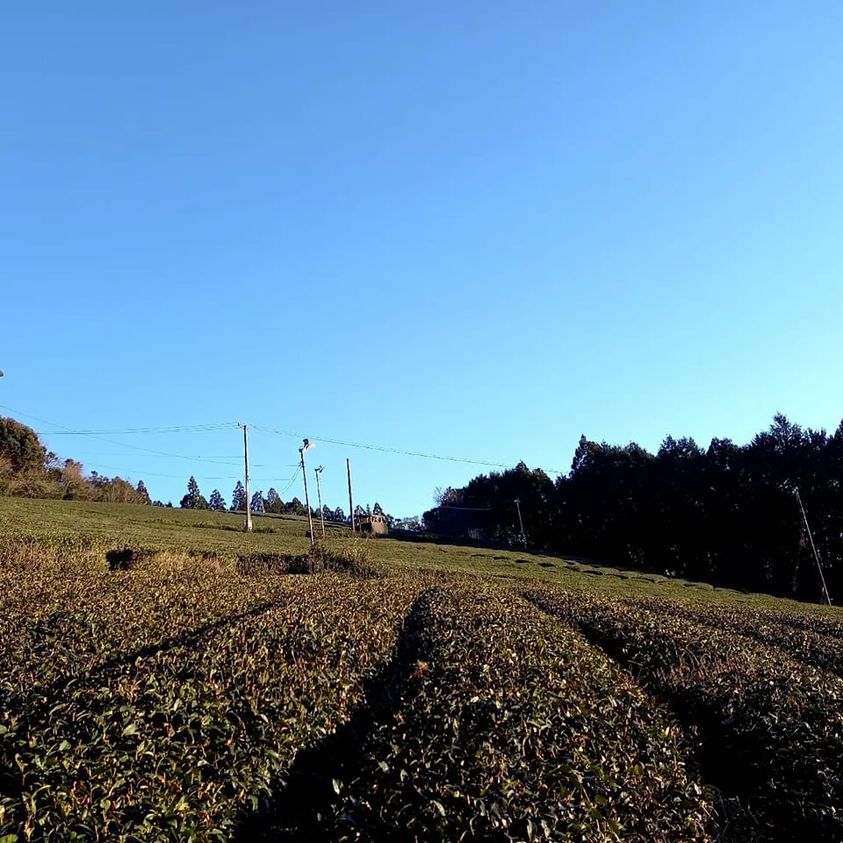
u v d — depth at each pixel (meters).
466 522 126.62
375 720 16.00
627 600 45.12
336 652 20.30
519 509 106.56
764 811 12.84
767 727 15.68
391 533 100.75
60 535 41.53
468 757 11.69
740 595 66.06
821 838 11.62
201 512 102.19
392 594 36.19
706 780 14.30
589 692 16.97
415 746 12.49
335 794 12.17
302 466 62.78
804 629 36.62
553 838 9.39
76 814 9.48
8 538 38.66
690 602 47.59
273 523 94.94
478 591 41.34
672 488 93.00
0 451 96.31
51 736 11.94
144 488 166.00
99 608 24.86
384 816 10.09
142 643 20.38
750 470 85.81
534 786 10.70
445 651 21.16
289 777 12.66
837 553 78.94
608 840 9.64
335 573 47.91
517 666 19.00
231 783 11.41
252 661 17.64
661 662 23.75
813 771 13.36
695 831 10.48
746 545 85.31
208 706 13.71
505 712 14.12
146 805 10.10
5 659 18.05
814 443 82.81
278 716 14.01
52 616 23.25
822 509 79.31
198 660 17.45
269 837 10.99
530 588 48.19
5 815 9.36
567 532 109.56
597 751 12.52
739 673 20.91
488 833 9.45
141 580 33.19
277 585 36.78
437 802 9.95
